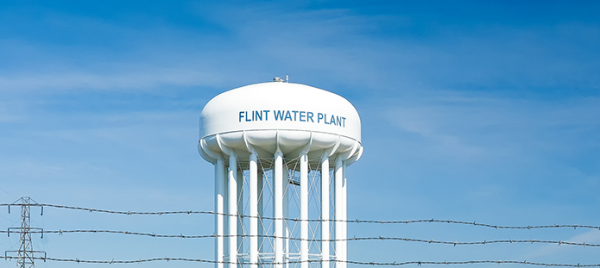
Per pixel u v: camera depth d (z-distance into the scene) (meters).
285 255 48.84
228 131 48.59
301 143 48.62
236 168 49.94
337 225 50.31
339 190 50.88
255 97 48.62
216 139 48.97
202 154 51.34
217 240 49.09
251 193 48.34
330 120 49.12
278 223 47.81
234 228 48.53
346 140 49.97
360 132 52.06
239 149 49.84
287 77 52.66
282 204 49.22
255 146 48.97
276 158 48.84
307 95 49.19
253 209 48.09
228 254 49.28
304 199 48.59
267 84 50.12
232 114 48.72
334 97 50.62
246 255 49.56
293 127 48.06
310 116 48.53
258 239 52.09
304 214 48.50
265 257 48.31
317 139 48.59
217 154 50.31
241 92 49.44
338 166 51.16
